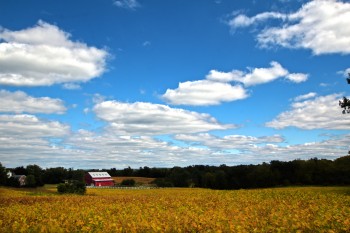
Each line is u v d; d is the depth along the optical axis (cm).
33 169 14650
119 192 7400
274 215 2548
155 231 2006
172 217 2528
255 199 4250
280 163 10375
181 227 2147
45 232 2081
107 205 3647
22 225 2236
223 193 5606
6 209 3275
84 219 2531
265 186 9956
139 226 2180
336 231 2019
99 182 12219
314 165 9819
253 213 2812
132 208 3288
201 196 5003
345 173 9262
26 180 10588
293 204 3412
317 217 2433
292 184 9931
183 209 3130
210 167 13400
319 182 9612
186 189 8581
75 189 7006
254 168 10462
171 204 3762
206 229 2111
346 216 2481
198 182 11550
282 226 2172
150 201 4231
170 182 11425
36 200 4500
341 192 5297
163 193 6462
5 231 2141
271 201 3906
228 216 2530
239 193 5434
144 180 13925
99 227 2206
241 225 2153
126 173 17150
